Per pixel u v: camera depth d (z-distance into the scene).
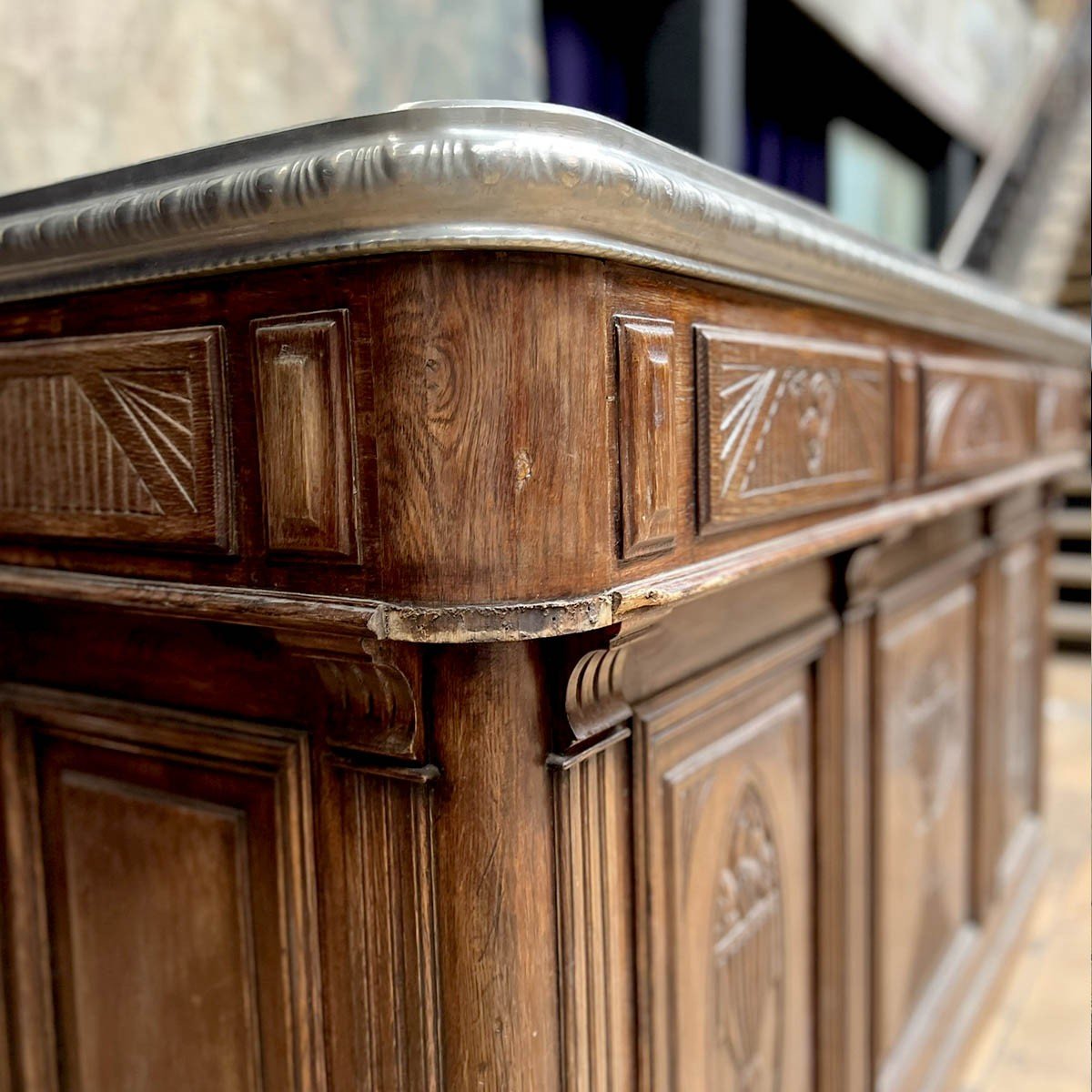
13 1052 0.96
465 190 0.51
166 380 0.68
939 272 1.17
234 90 1.64
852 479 1.02
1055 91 5.50
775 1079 1.08
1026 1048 1.69
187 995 0.83
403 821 0.65
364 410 0.58
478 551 0.56
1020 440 1.71
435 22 2.01
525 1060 0.66
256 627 0.69
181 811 0.82
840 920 1.21
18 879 0.93
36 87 1.35
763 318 0.83
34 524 0.78
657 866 0.82
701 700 0.89
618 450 0.62
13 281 0.75
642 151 0.60
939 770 1.58
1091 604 4.26
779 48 4.02
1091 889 2.25
